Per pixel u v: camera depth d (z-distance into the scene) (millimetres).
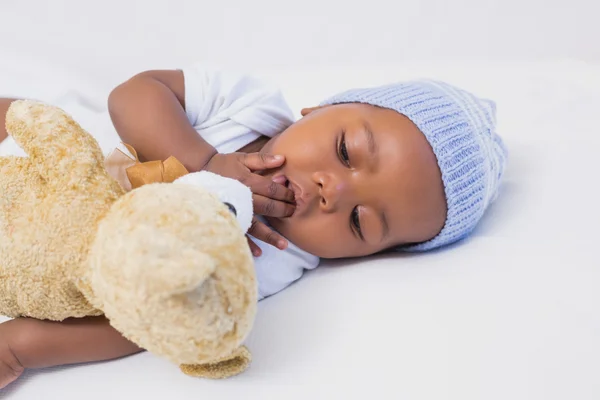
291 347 881
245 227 901
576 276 943
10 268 796
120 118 1152
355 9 1966
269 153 1135
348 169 1089
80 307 819
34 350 864
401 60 1940
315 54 1983
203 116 1244
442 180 1111
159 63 1969
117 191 798
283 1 1988
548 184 1236
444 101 1188
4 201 814
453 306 912
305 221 1098
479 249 1077
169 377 854
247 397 811
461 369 813
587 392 770
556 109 1483
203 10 2000
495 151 1216
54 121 823
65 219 758
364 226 1103
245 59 1989
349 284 1019
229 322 682
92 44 1946
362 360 845
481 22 1911
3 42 1870
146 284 627
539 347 829
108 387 850
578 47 1857
